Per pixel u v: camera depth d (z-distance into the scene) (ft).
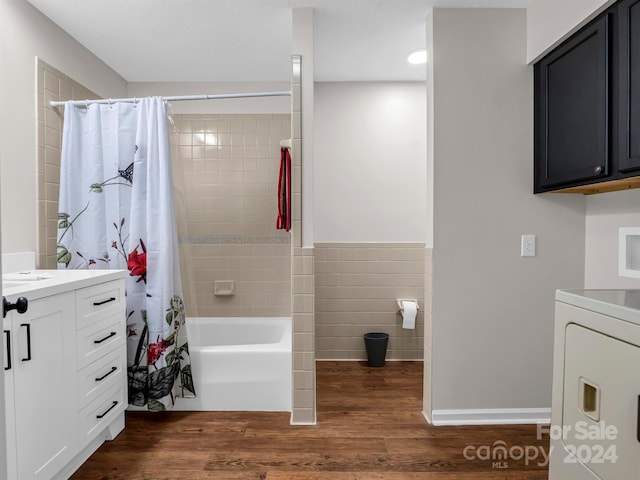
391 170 11.44
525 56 7.45
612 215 6.86
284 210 8.41
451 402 7.61
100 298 6.55
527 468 6.17
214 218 11.08
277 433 7.23
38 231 7.64
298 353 7.57
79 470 6.10
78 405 5.95
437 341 7.57
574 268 7.56
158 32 8.34
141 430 7.38
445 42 7.43
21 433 4.87
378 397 8.88
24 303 4.15
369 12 7.55
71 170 7.88
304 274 7.52
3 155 6.86
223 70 10.39
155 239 7.79
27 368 4.97
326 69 10.40
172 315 7.85
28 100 7.35
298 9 7.39
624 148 5.25
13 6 6.93
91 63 9.30
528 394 7.63
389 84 11.33
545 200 7.52
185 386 8.09
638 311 3.08
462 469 6.13
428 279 7.78
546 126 7.07
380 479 5.89
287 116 11.07
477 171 7.50
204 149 11.04
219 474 6.01
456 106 7.46
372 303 11.44
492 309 7.57
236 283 11.16
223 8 7.41
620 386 3.24
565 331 3.99
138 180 7.87
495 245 7.53
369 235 11.46
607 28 5.49
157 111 7.89
